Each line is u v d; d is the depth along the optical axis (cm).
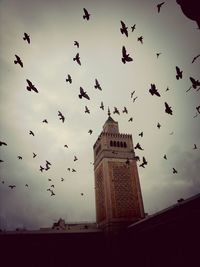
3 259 2638
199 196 1714
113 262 2803
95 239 3097
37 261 2730
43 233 2873
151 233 2408
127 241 2898
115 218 3172
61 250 2877
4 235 2738
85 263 2884
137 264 2603
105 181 3481
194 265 1777
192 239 1825
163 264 2159
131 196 3441
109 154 3747
